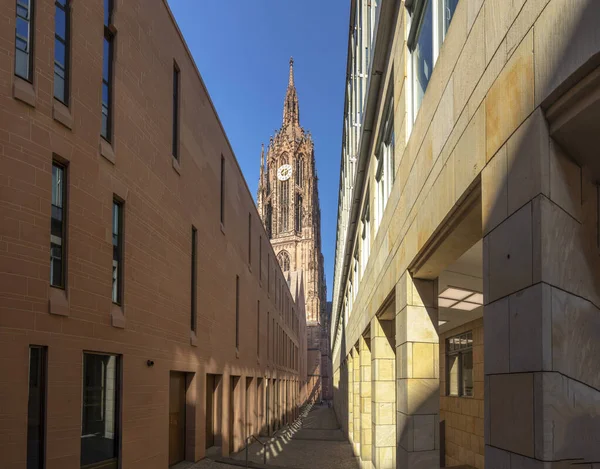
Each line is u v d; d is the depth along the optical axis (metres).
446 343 21.38
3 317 7.39
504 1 4.50
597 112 3.47
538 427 3.66
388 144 12.83
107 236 9.84
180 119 14.61
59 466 8.15
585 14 3.23
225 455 19.28
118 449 10.12
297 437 31.61
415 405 9.05
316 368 115.94
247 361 25.39
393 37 10.51
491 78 4.81
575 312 3.89
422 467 8.89
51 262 8.40
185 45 15.13
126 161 10.80
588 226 4.11
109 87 10.46
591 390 3.91
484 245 4.94
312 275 121.69
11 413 7.35
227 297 20.70
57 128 8.52
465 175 5.58
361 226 21.14
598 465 3.74
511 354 4.20
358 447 23.72
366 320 18.39
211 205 18.08
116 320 10.00
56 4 8.84
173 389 14.38
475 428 17.14
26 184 7.85
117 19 10.60
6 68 7.66
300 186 127.62
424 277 9.30
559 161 3.89
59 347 8.30
